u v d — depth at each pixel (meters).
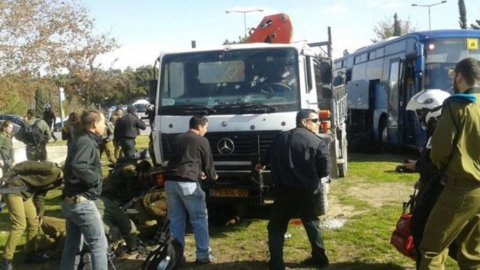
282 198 6.27
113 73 34.25
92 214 5.57
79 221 5.55
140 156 9.27
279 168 6.25
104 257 5.67
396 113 17.86
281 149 6.27
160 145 8.46
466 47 16.17
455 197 4.66
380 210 9.62
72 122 13.34
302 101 8.14
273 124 8.05
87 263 5.93
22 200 6.77
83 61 25.89
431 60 16.14
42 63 23.30
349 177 13.35
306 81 8.38
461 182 4.65
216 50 8.48
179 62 8.55
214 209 8.98
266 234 8.25
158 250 6.39
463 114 4.58
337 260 6.85
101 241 5.66
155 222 7.83
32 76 22.95
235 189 8.17
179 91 8.50
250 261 6.96
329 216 9.20
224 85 8.38
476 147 4.59
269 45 8.37
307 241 7.71
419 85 16.17
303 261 6.71
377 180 12.85
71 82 29.91
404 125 17.39
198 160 6.79
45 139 15.72
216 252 7.39
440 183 5.03
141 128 14.72
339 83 12.52
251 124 8.09
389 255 6.98
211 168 6.93
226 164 8.18
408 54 16.94
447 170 4.70
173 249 6.38
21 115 32.28
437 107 5.37
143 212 7.84
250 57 8.37
